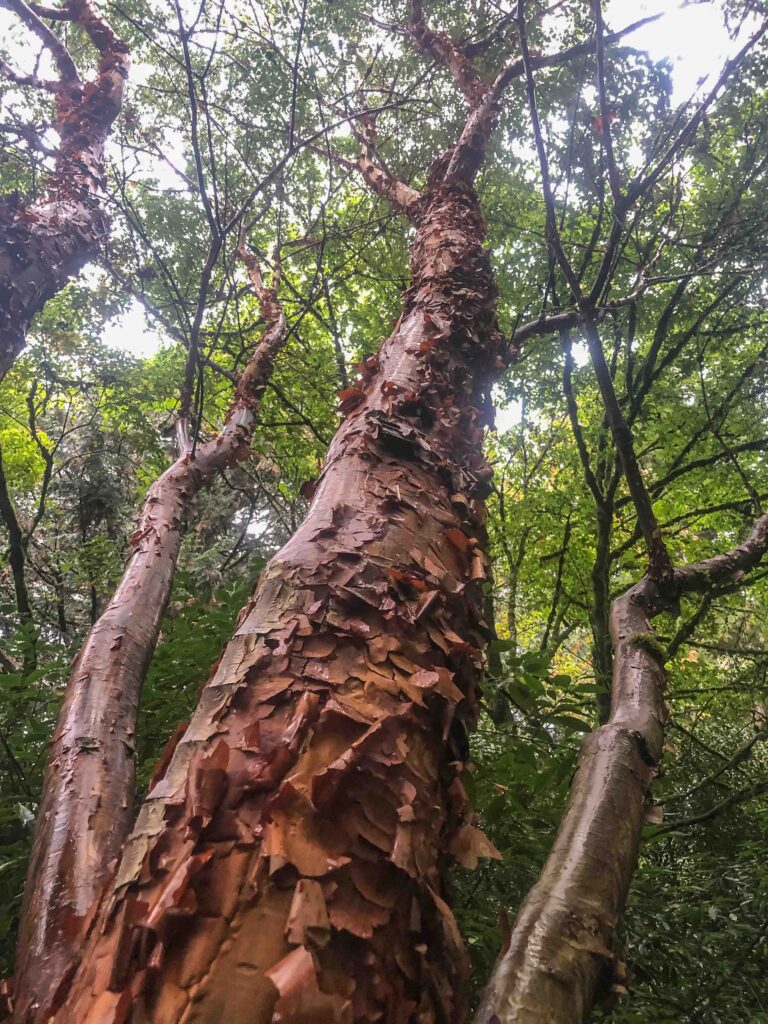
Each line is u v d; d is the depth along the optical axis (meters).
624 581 9.40
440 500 1.56
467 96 4.59
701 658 7.94
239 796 0.85
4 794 2.69
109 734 1.30
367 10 5.63
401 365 2.13
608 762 1.20
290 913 0.75
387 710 1.01
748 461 7.71
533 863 2.49
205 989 0.69
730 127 5.81
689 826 4.55
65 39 5.94
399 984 0.80
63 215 3.52
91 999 0.73
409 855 0.88
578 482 7.62
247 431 3.43
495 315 2.76
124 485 7.55
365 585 1.20
